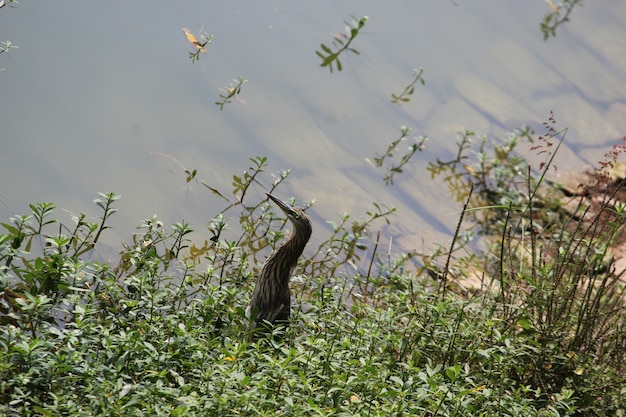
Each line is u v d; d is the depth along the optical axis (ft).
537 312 42.14
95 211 49.01
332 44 73.41
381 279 46.80
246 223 53.01
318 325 38.68
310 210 56.95
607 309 44.32
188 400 27.91
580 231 59.57
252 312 36.76
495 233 62.69
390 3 83.87
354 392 32.14
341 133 65.41
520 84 81.15
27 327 33.60
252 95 64.18
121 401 27.68
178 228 43.11
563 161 73.36
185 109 59.98
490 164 68.85
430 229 60.64
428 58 78.38
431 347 38.01
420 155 67.26
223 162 57.16
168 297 39.22
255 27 71.26
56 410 27.35
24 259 38.93
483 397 33.99
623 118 82.02
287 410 28.50
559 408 36.50
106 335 30.94
